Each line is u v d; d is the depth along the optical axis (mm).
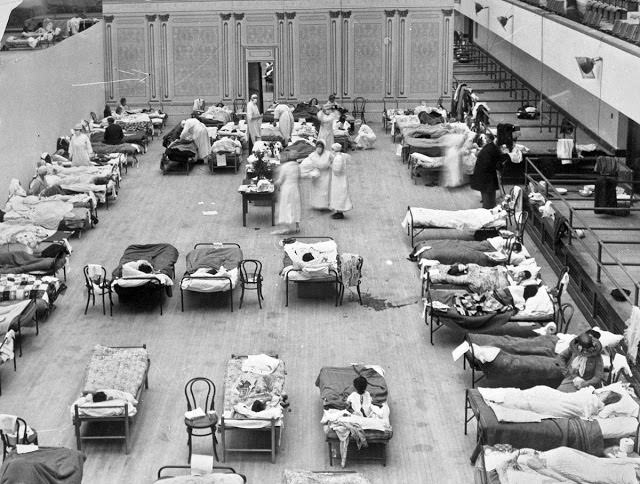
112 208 25938
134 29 35469
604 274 19641
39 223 23062
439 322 18094
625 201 23984
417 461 14711
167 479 13469
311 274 19672
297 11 35312
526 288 18250
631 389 15344
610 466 13234
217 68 35781
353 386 15602
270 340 18438
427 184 28062
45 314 19375
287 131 31781
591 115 29781
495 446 13836
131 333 18734
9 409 16078
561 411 14547
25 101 27203
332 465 14609
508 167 27094
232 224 24578
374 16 35500
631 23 23359
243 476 13641
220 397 16328
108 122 32344
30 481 13164
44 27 35750
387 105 36156
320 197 25375
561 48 26938
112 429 15500
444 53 35875
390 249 22828
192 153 29172
